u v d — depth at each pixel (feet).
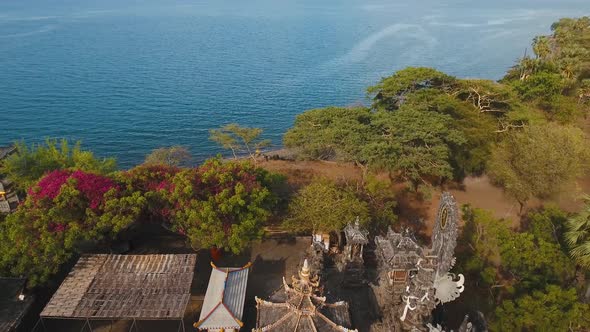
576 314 95.66
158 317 98.37
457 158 203.10
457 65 536.83
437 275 94.68
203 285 128.06
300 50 626.64
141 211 132.67
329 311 88.22
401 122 185.68
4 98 368.89
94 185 125.80
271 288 127.03
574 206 185.88
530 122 200.44
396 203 175.73
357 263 124.98
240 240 123.54
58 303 100.68
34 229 116.26
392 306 104.32
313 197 148.05
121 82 431.43
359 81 462.19
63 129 310.45
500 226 131.64
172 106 366.22
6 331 95.40
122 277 109.09
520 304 100.78
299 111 366.84
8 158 157.28
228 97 396.78
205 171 138.72
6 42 615.98
